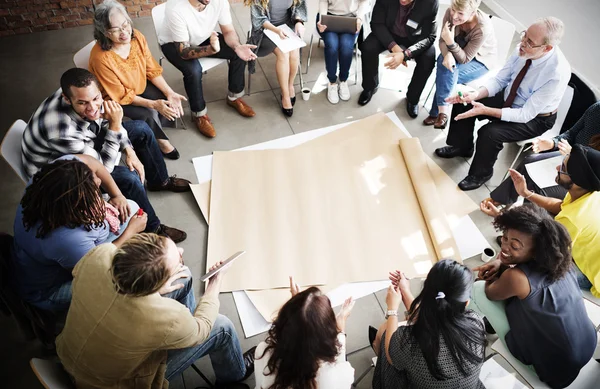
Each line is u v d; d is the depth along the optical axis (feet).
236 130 12.93
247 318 9.30
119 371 5.99
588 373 7.20
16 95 13.67
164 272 5.51
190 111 13.39
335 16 12.83
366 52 12.98
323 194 11.32
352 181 11.61
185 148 12.42
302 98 13.88
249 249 10.25
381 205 11.12
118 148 9.39
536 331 6.89
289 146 12.51
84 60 10.64
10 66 14.53
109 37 9.90
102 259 5.89
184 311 5.96
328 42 13.06
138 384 6.23
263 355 5.80
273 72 14.67
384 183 11.60
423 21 12.32
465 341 5.84
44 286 7.28
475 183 11.59
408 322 6.27
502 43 12.45
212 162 12.00
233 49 12.42
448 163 12.29
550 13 15.08
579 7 14.19
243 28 16.07
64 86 8.05
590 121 9.63
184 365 6.95
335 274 9.89
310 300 5.32
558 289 6.81
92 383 6.09
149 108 11.27
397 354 6.31
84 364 5.91
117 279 5.36
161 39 12.06
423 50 12.48
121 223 8.66
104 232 7.42
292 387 5.44
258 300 9.50
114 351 5.74
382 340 7.29
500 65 12.69
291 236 10.48
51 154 8.45
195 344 6.28
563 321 6.70
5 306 7.66
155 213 10.96
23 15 15.25
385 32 12.76
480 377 7.28
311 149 12.37
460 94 11.16
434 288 5.83
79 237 6.89
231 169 11.82
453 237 10.46
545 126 10.71
